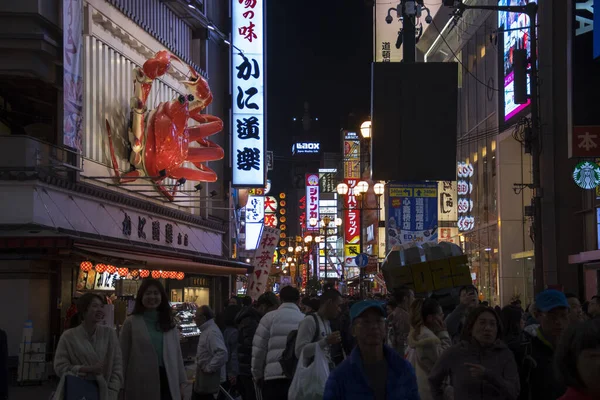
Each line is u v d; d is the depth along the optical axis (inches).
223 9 1637.6
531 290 1560.0
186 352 1059.3
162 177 998.4
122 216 1058.1
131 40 1121.4
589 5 876.0
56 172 886.4
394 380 210.2
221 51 1616.6
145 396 338.0
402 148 1016.2
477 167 1855.3
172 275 1127.6
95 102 1006.4
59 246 759.7
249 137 1507.1
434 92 1023.0
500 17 1632.6
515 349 297.7
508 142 1630.2
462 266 596.4
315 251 3011.8
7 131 1023.0
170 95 1327.5
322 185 4554.6
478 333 270.7
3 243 759.1
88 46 984.3
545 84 1251.8
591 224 1198.3
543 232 1234.0
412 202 1017.5
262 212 2256.4
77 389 298.7
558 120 1250.0
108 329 325.7
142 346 341.1
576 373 137.2
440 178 1014.4
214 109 1558.8
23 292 814.5
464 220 1956.2
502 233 1622.8
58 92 910.4
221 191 1604.3
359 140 3186.5
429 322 335.0
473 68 1918.1
